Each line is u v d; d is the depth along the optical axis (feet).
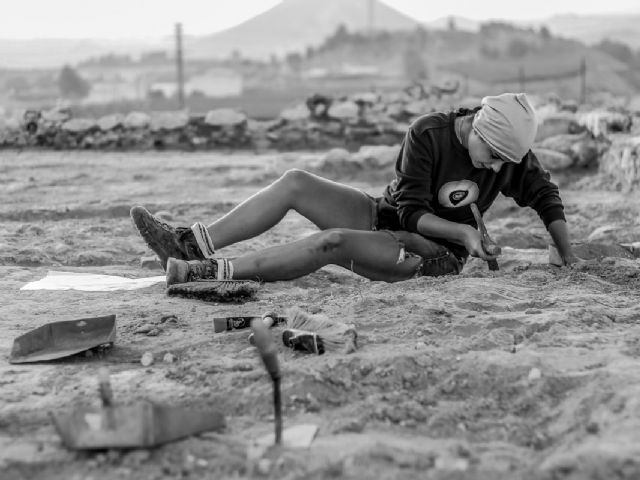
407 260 19.35
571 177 44.42
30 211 35.86
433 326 15.37
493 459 10.77
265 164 53.31
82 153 64.59
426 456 10.82
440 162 18.69
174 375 13.67
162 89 295.48
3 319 17.42
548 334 14.84
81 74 298.76
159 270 23.71
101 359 14.74
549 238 29.07
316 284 21.43
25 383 13.53
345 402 12.64
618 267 20.17
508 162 18.71
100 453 11.00
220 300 18.37
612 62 379.35
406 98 69.92
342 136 67.41
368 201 20.25
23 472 10.59
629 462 10.23
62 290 20.33
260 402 12.48
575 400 12.18
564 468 10.27
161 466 10.69
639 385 12.25
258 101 202.90
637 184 37.58
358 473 10.41
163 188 44.52
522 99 18.24
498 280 19.04
